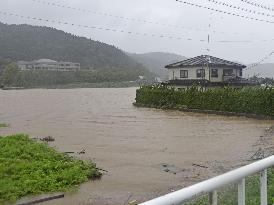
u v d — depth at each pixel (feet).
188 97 133.08
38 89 335.88
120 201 33.22
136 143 65.05
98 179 40.52
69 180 38.42
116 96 235.81
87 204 32.55
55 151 52.49
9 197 32.99
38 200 33.04
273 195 17.52
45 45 358.64
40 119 108.78
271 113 104.83
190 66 165.17
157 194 35.04
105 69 394.93
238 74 173.47
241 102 113.60
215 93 122.62
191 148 59.62
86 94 261.24
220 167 45.70
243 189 9.84
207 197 8.53
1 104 170.09
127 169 45.24
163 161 49.78
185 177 41.24
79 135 75.36
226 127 87.35
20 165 42.01
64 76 364.79
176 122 99.14
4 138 60.44
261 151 54.03
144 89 155.43
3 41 339.98
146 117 112.98
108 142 66.33
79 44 385.50
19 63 337.11
